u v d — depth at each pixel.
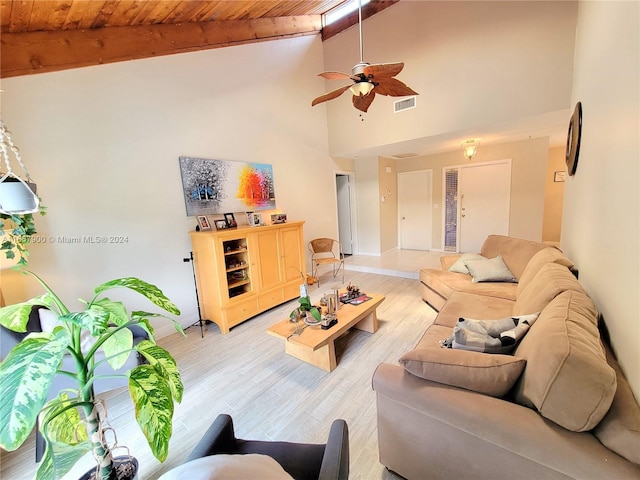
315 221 5.11
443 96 3.91
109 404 2.11
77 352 1.04
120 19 2.63
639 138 1.13
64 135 2.44
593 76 2.02
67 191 2.46
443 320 2.24
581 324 1.19
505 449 1.04
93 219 2.61
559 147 6.25
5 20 2.07
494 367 1.15
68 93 2.45
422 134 4.17
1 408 0.75
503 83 3.46
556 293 1.67
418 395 1.22
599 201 1.75
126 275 2.84
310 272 5.06
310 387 2.18
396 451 1.38
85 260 2.58
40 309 1.94
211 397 2.12
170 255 3.16
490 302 2.52
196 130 3.34
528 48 3.28
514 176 5.35
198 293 3.38
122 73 2.75
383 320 3.25
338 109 5.07
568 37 3.05
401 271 4.96
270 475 0.74
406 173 6.56
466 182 5.83
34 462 1.66
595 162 1.89
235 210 3.76
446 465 1.22
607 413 0.92
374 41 4.37
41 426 0.99
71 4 2.17
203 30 3.36
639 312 1.07
